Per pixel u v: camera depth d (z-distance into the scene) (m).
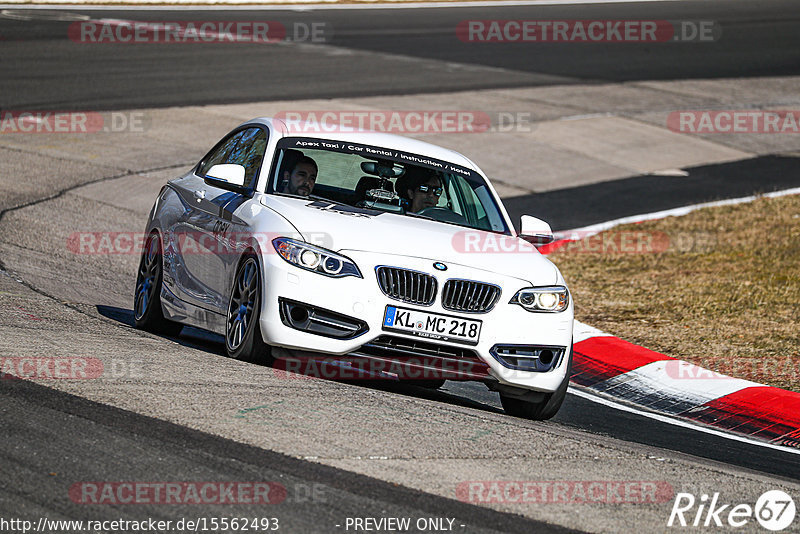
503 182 64.31
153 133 67.25
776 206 61.88
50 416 18.92
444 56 104.56
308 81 86.75
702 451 25.56
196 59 92.94
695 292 43.44
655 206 61.72
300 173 27.86
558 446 21.70
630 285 44.81
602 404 30.08
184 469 17.03
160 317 30.17
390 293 24.22
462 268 24.89
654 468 21.19
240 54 97.19
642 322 39.12
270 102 77.56
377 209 27.64
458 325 24.48
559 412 28.28
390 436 20.27
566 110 84.19
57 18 110.38
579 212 59.28
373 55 102.00
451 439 20.80
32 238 42.78
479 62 102.31
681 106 89.38
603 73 100.75
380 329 24.05
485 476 18.72
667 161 73.50
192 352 25.80
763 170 73.00
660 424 28.28
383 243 24.86
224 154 31.16
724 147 78.50
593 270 47.56
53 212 48.62
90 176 56.91
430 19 130.00
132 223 49.03
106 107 72.81
